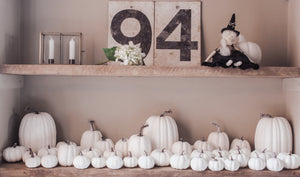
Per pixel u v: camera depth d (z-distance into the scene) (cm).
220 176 158
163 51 193
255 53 165
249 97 194
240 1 194
